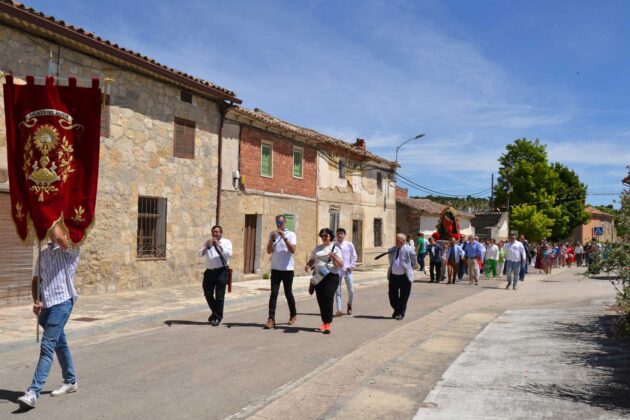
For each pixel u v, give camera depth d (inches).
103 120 538.3
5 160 442.9
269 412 212.1
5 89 231.8
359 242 1152.2
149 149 596.1
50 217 219.1
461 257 832.9
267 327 390.3
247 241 792.3
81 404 216.1
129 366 277.6
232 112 732.0
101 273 539.2
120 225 560.1
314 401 226.1
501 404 210.7
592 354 292.2
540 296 628.7
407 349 326.3
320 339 356.5
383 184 1251.2
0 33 437.1
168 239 624.1
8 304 445.4
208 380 253.9
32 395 206.2
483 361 283.4
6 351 309.3
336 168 1046.4
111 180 549.0
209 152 692.7
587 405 208.2
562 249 1541.6
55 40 482.0
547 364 273.4
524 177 1937.7
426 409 206.2
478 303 567.8
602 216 2999.5
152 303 491.2
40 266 217.3
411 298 616.7
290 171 888.9
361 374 270.4
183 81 622.5
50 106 226.2
